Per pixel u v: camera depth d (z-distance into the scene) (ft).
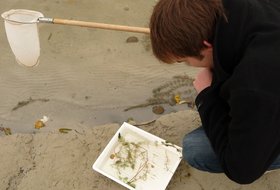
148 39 6.96
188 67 6.55
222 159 3.72
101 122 5.81
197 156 4.53
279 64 2.83
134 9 7.52
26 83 6.21
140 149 5.34
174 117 5.76
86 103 6.02
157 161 5.22
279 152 3.53
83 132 5.59
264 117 2.89
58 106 5.96
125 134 5.48
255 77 2.84
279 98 2.82
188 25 2.99
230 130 3.26
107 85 6.26
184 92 6.21
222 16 2.97
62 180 5.06
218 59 3.10
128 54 6.72
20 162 5.22
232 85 3.00
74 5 7.51
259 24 2.98
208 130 4.00
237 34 2.99
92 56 6.66
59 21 4.72
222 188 5.04
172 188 5.04
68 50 6.72
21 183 5.03
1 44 6.73
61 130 5.62
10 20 4.57
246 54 2.94
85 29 7.08
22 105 5.94
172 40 3.09
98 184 5.03
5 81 6.22
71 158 5.27
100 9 7.47
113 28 4.72
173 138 5.55
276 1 3.28
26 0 7.55
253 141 3.08
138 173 5.09
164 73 6.46
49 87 6.18
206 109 3.91
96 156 5.32
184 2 3.02
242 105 2.92
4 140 5.41
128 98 6.11
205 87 3.99
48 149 5.36
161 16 3.09
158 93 6.19
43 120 5.77
